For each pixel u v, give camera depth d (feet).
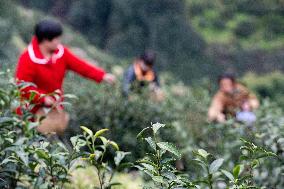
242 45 247.91
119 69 72.59
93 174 21.54
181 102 39.29
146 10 235.40
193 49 232.53
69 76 48.62
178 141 25.86
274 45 248.73
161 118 31.37
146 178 18.34
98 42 234.99
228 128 25.05
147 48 230.27
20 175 12.23
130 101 32.07
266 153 10.86
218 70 229.66
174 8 237.86
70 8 242.58
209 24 258.57
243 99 34.94
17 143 10.95
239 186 10.32
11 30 94.38
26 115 12.87
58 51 22.72
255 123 22.89
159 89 35.50
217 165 10.13
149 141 10.14
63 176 11.40
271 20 260.83
